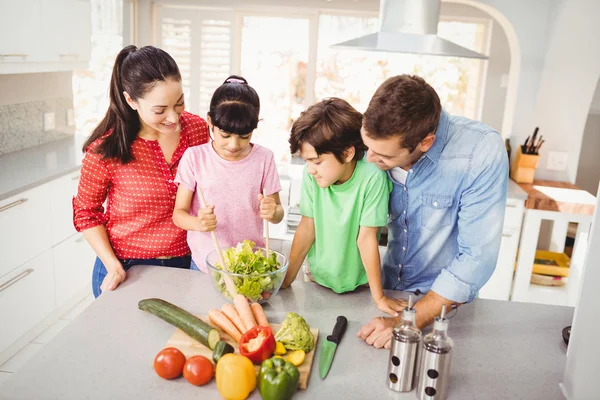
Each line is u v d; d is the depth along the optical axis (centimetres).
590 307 102
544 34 342
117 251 168
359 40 249
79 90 423
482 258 129
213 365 108
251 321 117
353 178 135
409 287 158
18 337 266
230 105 135
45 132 351
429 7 244
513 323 137
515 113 355
